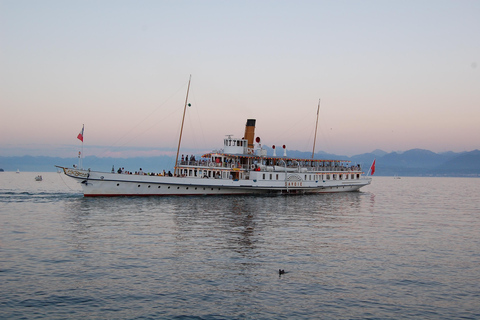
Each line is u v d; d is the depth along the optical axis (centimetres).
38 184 17462
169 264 3547
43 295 2786
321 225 5875
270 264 3616
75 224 5475
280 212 7238
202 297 2812
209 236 4812
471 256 4072
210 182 9575
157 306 2652
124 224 5538
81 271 3306
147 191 9006
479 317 2591
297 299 2816
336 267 3572
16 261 3553
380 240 4819
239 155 10606
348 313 2612
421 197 13225
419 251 4259
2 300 2684
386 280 3250
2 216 6134
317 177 11700
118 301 2717
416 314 2622
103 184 8681
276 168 11050
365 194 13225
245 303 2728
